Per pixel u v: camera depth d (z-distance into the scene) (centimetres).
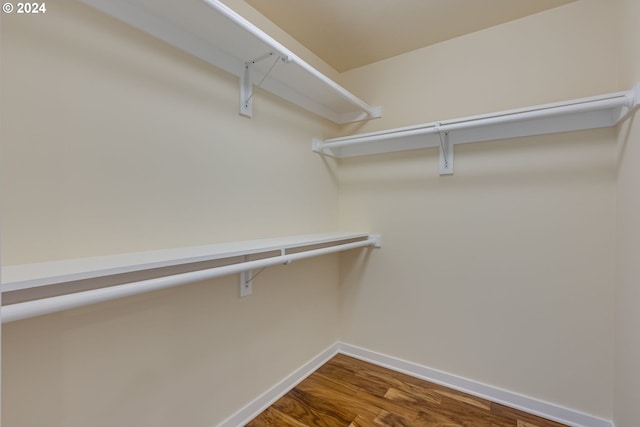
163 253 97
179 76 113
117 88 95
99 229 91
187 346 116
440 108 173
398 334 187
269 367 154
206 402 124
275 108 157
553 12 144
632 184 111
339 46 179
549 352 144
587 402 136
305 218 179
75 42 86
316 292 189
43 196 80
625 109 116
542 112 124
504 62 155
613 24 131
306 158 180
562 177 141
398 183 187
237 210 137
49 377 82
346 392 164
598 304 134
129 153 98
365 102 201
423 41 173
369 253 199
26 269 70
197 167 120
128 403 99
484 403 155
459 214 167
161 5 99
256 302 146
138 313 101
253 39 119
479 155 161
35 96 79
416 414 146
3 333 75
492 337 158
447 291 171
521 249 151
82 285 78
